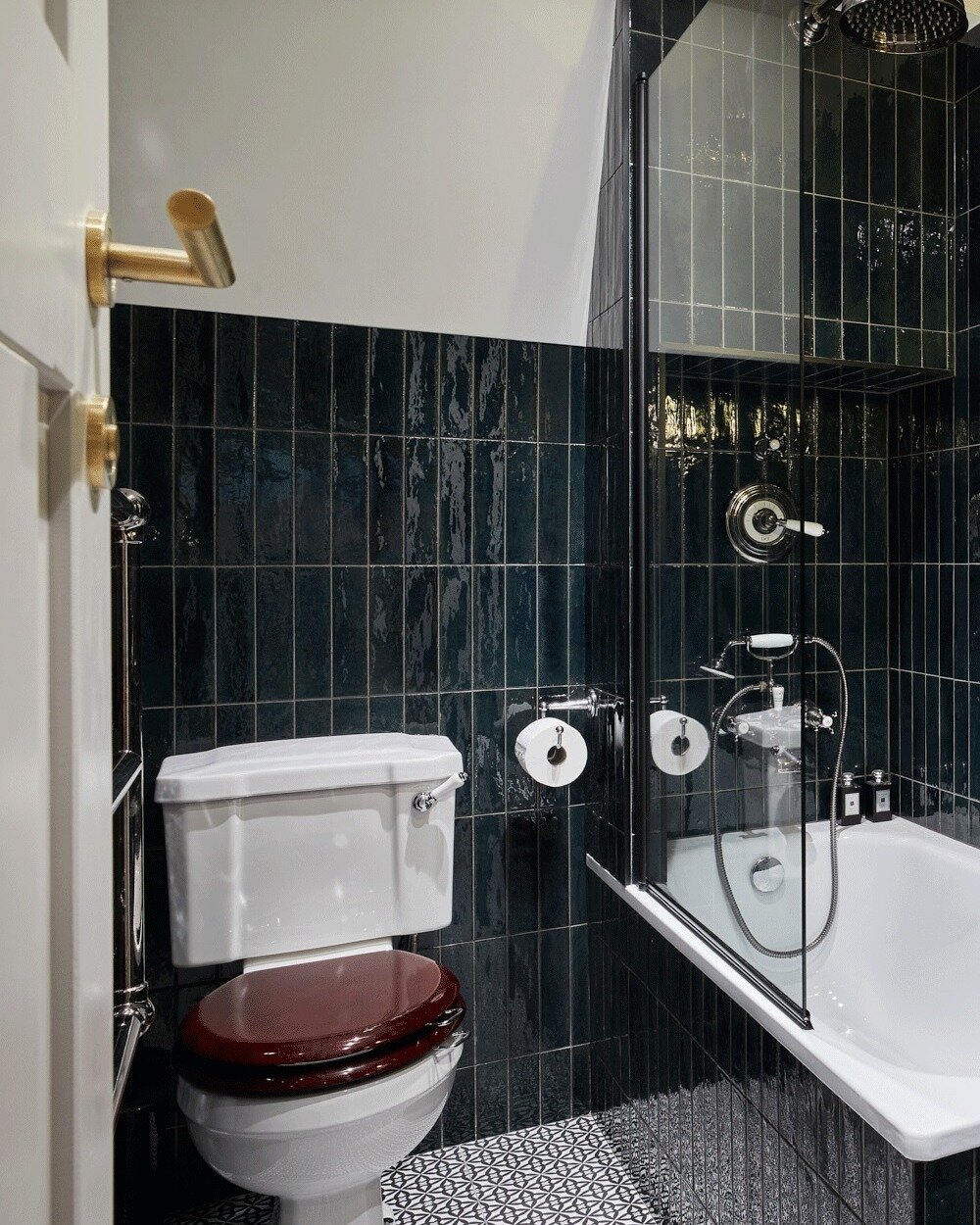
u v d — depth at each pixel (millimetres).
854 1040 1987
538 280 2037
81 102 501
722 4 1486
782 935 1340
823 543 2396
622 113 1825
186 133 1671
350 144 1746
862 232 2160
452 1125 2080
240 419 1892
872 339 2162
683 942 1628
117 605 1480
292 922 1747
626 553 1902
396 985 1611
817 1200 1243
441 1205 1840
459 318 2029
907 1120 1077
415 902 1825
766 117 1357
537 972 2150
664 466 1756
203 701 1881
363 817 1791
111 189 1697
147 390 1834
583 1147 2051
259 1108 1358
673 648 1733
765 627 1383
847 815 2361
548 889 2160
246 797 1707
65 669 464
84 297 506
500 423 2084
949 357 2219
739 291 1449
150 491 1840
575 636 2164
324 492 1955
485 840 2105
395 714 2025
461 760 1854
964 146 2184
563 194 1942
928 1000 2043
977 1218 1094
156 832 1836
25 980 409
